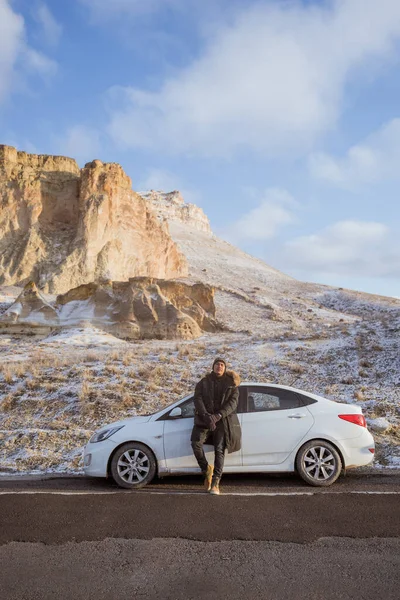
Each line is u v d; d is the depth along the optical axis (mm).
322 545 4809
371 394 13820
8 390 14656
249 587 3980
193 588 3973
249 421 7480
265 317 56750
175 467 7395
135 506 6113
